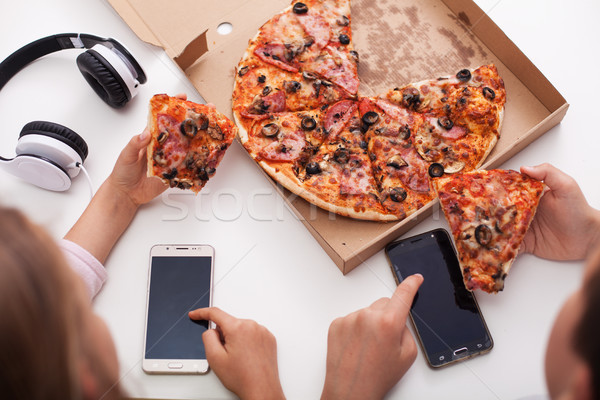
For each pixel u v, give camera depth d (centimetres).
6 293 68
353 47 163
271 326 140
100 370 87
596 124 155
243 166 154
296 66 158
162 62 166
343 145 150
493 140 147
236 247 147
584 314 68
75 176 153
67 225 151
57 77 165
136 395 133
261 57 157
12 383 71
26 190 153
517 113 153
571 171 150
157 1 168
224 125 141
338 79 154
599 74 161
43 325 71
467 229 129
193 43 152
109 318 141
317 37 158
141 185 146
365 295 141
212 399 133
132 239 148
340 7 161
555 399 75
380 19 166
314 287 143
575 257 135
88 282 137
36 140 140
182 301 140
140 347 139
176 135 133
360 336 125
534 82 151
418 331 133
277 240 147
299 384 134
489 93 147
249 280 144
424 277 138
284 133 149
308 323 140
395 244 141
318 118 153
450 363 131
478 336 132
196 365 134
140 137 132
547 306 136
